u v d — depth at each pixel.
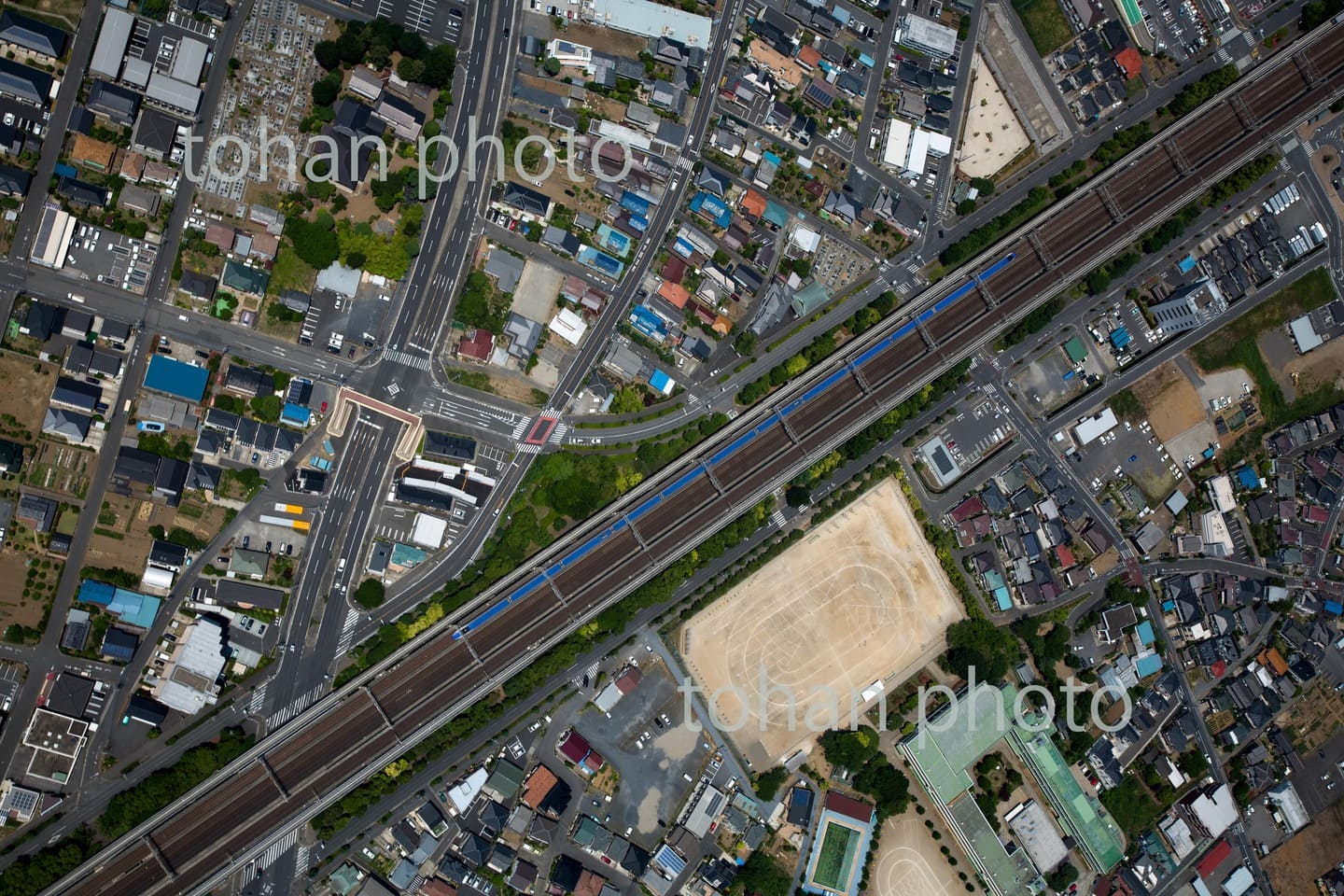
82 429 160.25
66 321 160.38
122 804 157.38
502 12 173.75
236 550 163.75
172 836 159.00
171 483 161.12
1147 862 184.88
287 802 161.88
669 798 173.75
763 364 179.50
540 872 170.00
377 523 168.12
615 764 173.00
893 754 179.50
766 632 178.25
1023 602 185.00
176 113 164.38
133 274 162.25
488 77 173.00
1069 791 181.00
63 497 160.00
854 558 181.25
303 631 165.62
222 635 163.00
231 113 165.75
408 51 168.88
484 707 168.38
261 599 164.12
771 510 178.00
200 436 163.12
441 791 168.38
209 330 164.62
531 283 172.88
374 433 168.50
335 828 164.00
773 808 175.75
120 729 159.88
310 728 163.50
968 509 183.75
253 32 166.75
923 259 184.75
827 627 179.75
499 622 168.75
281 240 166.25
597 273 174.88
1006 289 183.88
